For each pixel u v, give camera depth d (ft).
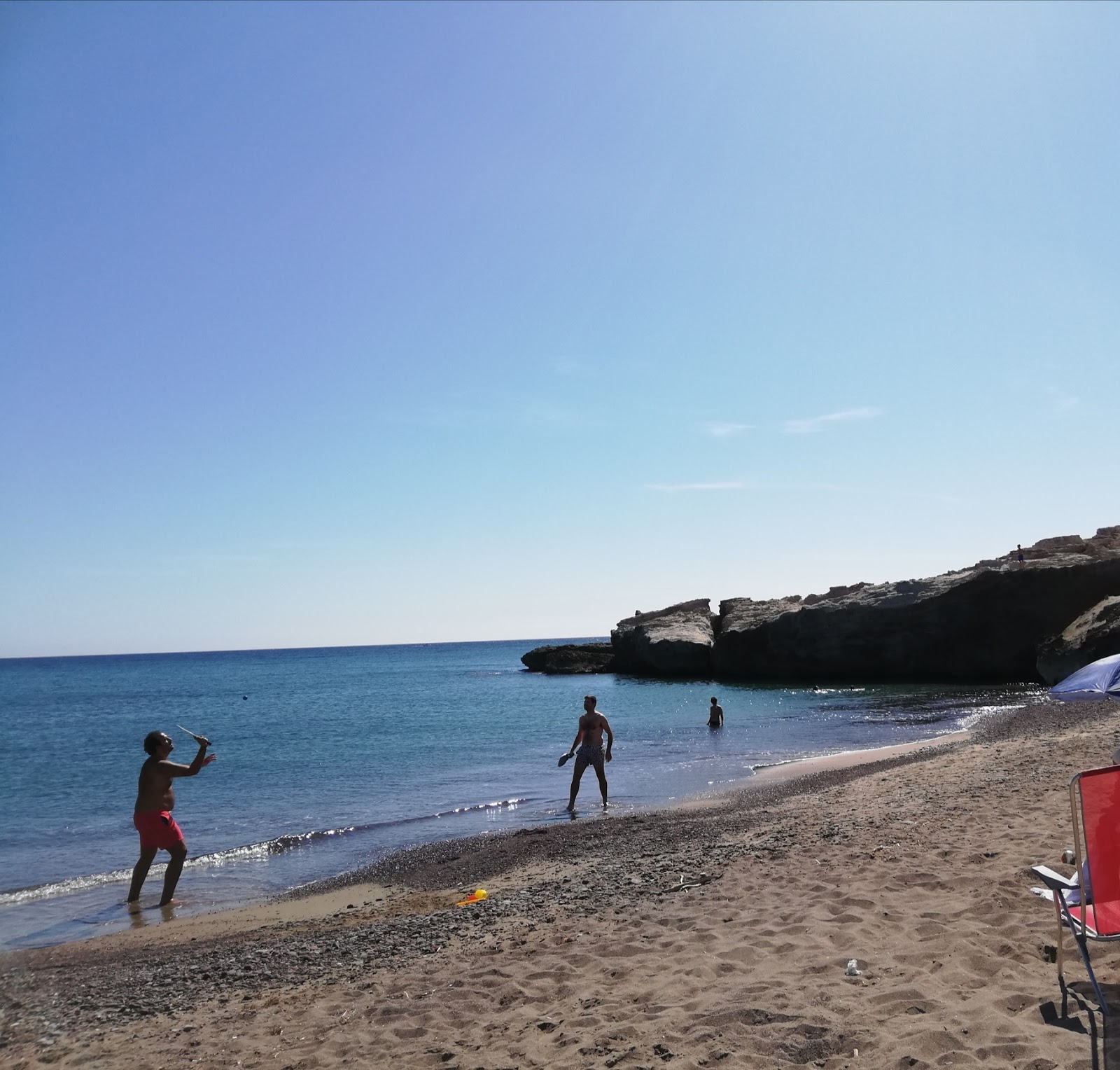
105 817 56.95
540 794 56.70
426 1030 15.66
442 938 22.98
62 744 110.73
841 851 26.50
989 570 139.33
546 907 24.93
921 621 147.13
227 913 32.12
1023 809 29.45
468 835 44.52
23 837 50.11
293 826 49.85
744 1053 12.86
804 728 91.66
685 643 191.11
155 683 293.02
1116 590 129.08
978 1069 11.50
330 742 96.53
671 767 66.03
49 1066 15.88
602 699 146.72
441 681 254.47
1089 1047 11.73
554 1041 14.33
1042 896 17.19
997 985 14.25
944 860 23.27
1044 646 128.88
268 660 607.78
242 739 103.04
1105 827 13.52
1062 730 63.16
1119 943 15.29
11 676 393.29
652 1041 13.71
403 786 63.52
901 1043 12.52
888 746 72.90
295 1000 18.84
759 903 21.58
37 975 23.80
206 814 54.70
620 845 36.50
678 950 18.52
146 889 37.01
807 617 161.48
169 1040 16.88
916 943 16.80
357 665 445.78
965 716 93.97
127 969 24.27
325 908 31.78
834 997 14.56
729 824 37.83
